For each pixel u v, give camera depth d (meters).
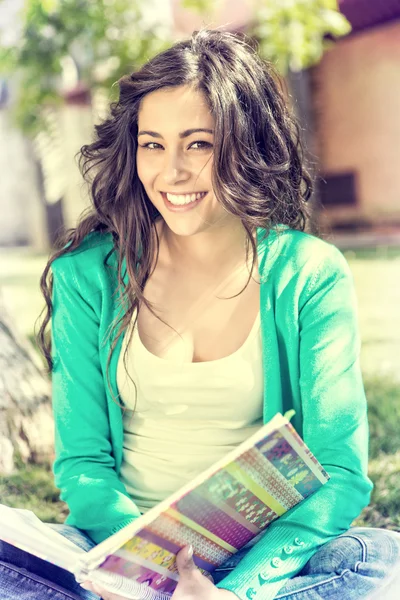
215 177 2.22
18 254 17.70
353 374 2.24
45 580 2.02
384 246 12.40
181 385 2.25
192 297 2.35
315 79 15.08
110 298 2.38
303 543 2.02
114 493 2.23
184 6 8.48
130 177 2.38
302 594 1.99
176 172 2.21
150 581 1.90
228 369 2.24
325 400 2.20
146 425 2.33
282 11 8.33
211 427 2.28
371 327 7.13
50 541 1.81
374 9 13.20
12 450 4.00
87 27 8.52
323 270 2.29
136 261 2.38
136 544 1.76
